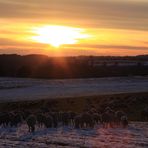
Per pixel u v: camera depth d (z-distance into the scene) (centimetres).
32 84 12712
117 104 7012
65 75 17262
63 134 4206
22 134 4303
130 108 6756
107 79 14825
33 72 18075
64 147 3447
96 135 4094
